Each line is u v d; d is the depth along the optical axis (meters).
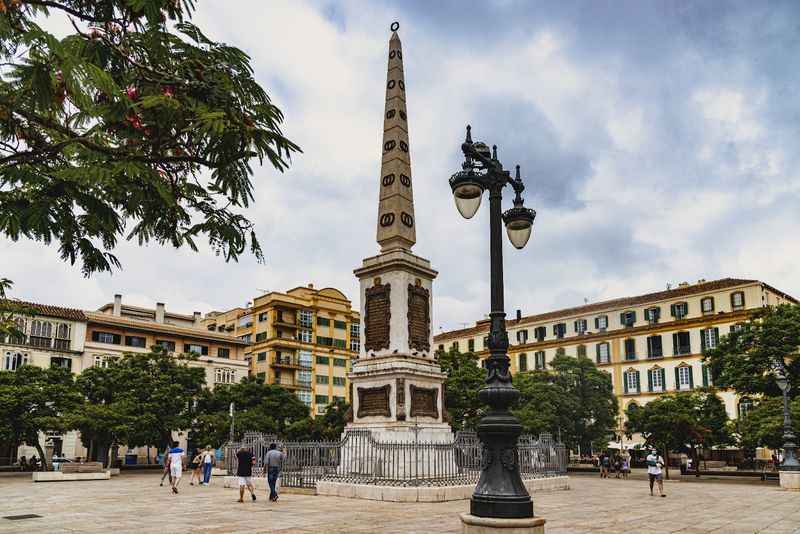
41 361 48.34
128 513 14.57
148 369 40.03
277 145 5.57
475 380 37.12
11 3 4.49
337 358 72.25
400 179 22.94
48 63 4.46
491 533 6.92
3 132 5.07
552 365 46.56
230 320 75.88
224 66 5.94
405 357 20.66
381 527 11.95
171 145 5.59
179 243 6.36
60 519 13.42
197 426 40.25
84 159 5.16
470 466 19.83
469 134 8.51
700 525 13.23
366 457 18.66
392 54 24.59
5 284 9.45
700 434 35.94
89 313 53.31
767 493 23.06
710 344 54.72
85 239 5.73
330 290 74.25
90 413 34.62
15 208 4.95
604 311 63.28
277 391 46.53
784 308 33.44
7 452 45.38
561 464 25.11
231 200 6.09
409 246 22.67
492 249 8.27
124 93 4.98
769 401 33.38
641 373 59.00
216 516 13.88
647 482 30.69
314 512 14.55
